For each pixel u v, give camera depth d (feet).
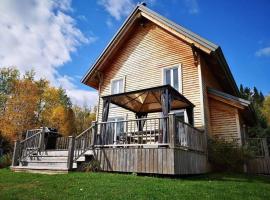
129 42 52.54
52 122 132.67
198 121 38.42
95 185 21.20
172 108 39.83
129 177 25.12
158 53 47.47
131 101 37.68
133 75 49.32
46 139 46.65
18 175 28.84
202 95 39.45
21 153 39.42
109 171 30.68
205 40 39.37
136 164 28.55
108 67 53.72
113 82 51.96
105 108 34.37
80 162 32.63
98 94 52.75
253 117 48.19
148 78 47.09
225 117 40.78
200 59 41.96
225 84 51.31
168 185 21.30
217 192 19.61
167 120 28.07
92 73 52.65
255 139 44.32
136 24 51.47
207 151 36.78
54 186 21.26
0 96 117.19
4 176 28.14
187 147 29.43
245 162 38.93
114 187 20.38
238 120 39.50
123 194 18.13
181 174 27.32
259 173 41.16
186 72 42.63
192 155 31.22
